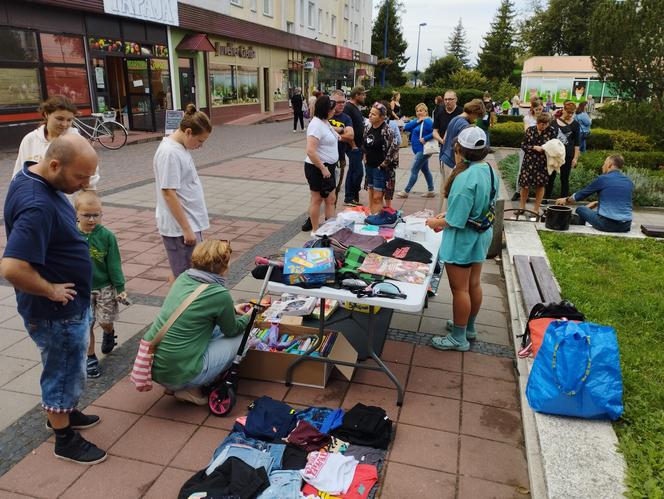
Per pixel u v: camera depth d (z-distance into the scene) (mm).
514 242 6676
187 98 21312
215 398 3262
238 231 7133
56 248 2504
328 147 6246
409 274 3525
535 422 3053
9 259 2299
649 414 3072
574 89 42781
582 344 2949
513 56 65438
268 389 3557
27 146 4031
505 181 11359
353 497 2561
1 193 8797
